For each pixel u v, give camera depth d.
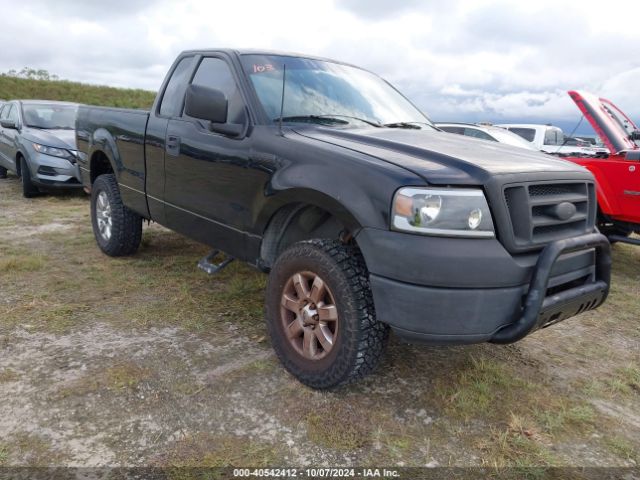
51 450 2.28
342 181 2.60
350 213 2.53
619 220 5.67
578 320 4.21
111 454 2.27
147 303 4.00
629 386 3.13
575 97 6.09
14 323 3.52
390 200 2.40
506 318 2.42
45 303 3.89
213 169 3.51
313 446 2.40
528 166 2.67
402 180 2.40
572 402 2.90
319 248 2.73
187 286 4.40
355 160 2.61
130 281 4.48
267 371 3.03
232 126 3.35
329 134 3.09
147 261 5.06
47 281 4.38
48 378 2.84
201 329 3.57
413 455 2.37
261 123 3.26
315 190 2.68
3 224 6.51
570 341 3.77
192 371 2.99
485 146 3.13
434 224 2.33
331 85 3.83
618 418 2.77
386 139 2.92
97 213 5.25
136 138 4.43
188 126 3.81
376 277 2.46
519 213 2.47
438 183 2.37
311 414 2.62
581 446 2.52
